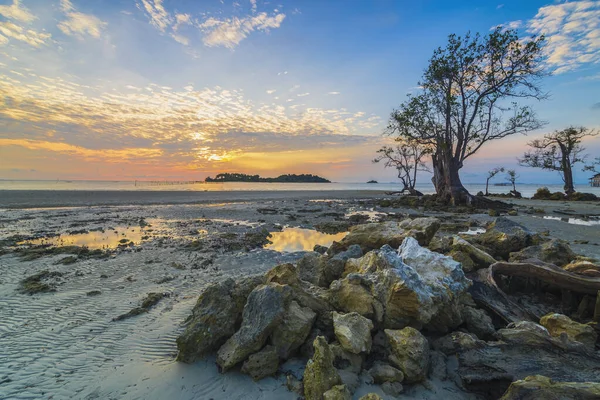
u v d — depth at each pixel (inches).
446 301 231.1
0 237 623.8
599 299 231.9
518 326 215.2
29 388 178.2
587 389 136.3
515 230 415.8
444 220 994.1
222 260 480.1
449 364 196.1
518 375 166.6
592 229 737.6
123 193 1849.2
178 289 348.5
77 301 310.5
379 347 205.2
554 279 268.4
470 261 331.9
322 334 217.3
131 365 201.2
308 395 161.9
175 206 1349.7
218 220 948.6
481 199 1429.6
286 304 215.2
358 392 167.9
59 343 229.3
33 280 368.8
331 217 1064.8
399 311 217.8
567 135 2156.7
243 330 202.8
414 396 168.2
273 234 740.7
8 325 257.3
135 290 343.3
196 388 177.6
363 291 237.0
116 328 253.0
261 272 422.0
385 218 1062.4
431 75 1454.2
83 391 175.8
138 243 595.2
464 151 1517.0
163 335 240.8
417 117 1550.2
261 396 170.7
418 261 288.8
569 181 2191.2
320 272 326.3
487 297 273.4
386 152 2694.4
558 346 186.4
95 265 440.8
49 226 762.2
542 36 1229.1
